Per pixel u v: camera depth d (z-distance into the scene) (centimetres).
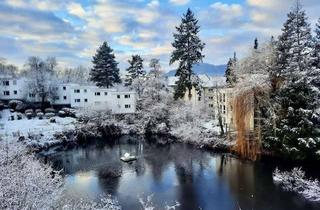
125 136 5416
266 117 3438
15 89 7106
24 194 799
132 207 2223
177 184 2744
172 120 5384
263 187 2564
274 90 3462
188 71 5159
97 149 4347
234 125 3656
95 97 6900
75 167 3356
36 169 1036
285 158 3262
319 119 3139
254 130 3403
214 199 2364
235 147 3562
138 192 2547
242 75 3491
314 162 3097
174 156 3806
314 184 2489
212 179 2844
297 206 2169
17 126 5050
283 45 3494
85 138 5038
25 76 8006
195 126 4781
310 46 3366
